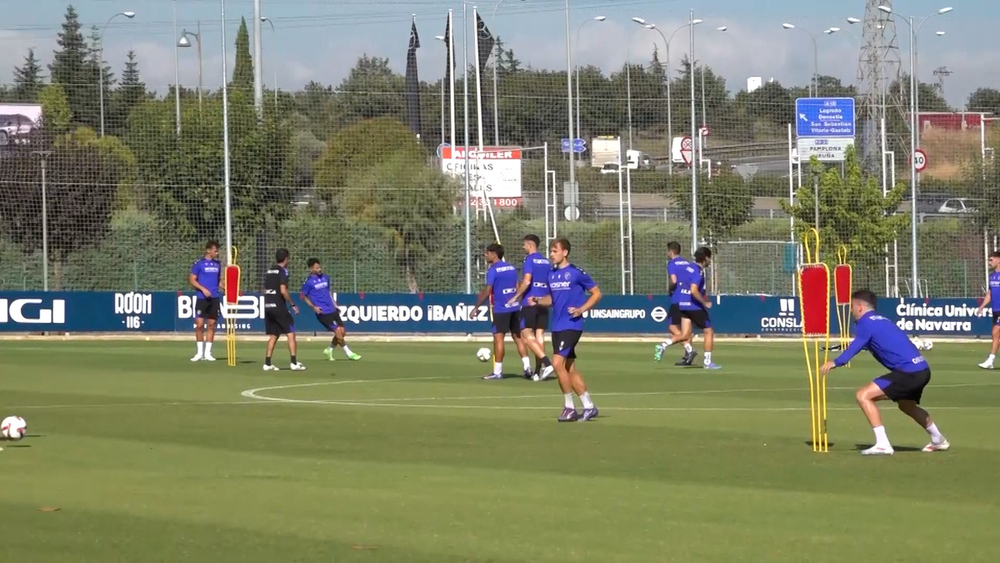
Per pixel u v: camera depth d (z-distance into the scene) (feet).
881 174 279.49
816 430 77.05
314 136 233.55
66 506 52.80
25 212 215.31
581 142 258.78
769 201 297.53
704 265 144.97
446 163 262.88
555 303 86.84
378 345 189.57
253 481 59.88
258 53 232.53
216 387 113.60
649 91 258.16
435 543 45.60
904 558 43.16
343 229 221.25
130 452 70.08
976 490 57.62
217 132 220.02
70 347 178.19
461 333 210.79
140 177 218.18
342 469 63.87
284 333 135.13
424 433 79.46
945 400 105.50
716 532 47.73
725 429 81.92
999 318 145.18
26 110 247.70
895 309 211.00
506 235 239.71
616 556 43.50
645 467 64.90
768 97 265.34
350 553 43.88
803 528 48.52
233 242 217.97
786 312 212.02
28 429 80.79
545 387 115.24
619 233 238.27
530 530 48.03
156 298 207.41
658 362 151.43
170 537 46.50
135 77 236.02
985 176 234.17
